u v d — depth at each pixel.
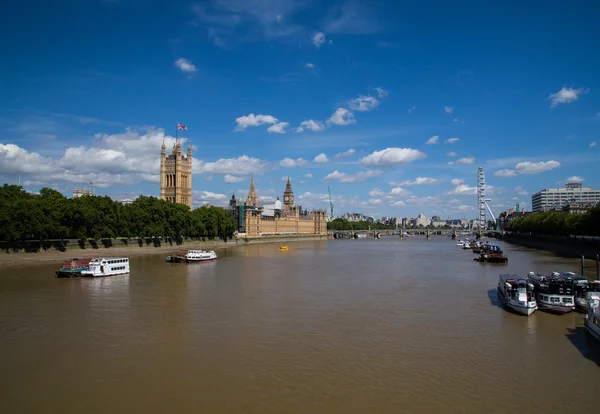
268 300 95.06
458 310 85.38
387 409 43.81
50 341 64.81
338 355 58.75
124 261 142.12
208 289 109.56
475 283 120.56
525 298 83.88
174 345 62.94
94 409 43.88
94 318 78.38
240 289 109.75
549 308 82.75
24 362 56.31
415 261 193.00
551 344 63.97
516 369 54.31
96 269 131.25
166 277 132.62
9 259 155.38
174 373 52.62
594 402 45.72
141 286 113.94
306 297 98.62
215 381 50.25
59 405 44.69
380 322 75.94
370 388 48.47
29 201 168.75
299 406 44.38
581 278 90.75
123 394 47.09
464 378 51.38
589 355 59.53
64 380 50.72
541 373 53.09
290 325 73.81
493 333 69.44
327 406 44.38
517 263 176.25
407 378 51.22
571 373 53.16
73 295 100.38
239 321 76.38
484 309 86.38
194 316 80.00
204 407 44.22
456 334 68.88
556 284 86.88
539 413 43.41
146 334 68.44
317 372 52.88
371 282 122.81
